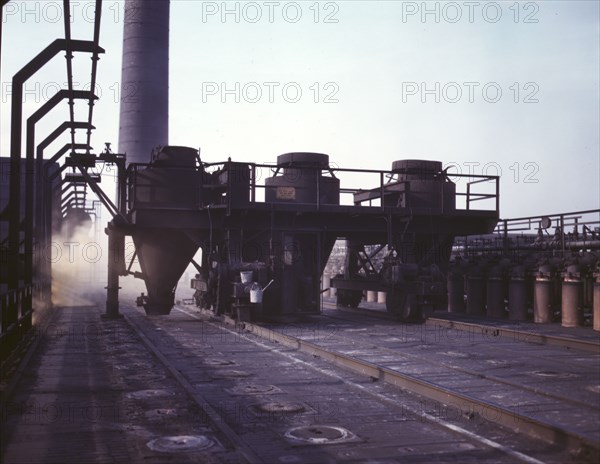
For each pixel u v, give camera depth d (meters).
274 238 17.42
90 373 9.33
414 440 5.83
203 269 18.94
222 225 17.14
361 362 9.35
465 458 5.30
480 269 20.44
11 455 5.31
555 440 5.63
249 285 16.20
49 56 11.70
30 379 8.82
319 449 5.55
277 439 5.86
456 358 10.85
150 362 10.39
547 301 17.41
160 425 6.32
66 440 5.78
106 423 6.39
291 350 11.81
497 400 7.47
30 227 14.22
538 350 11.88
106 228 18.25
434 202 18.47
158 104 40.97
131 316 19.14
